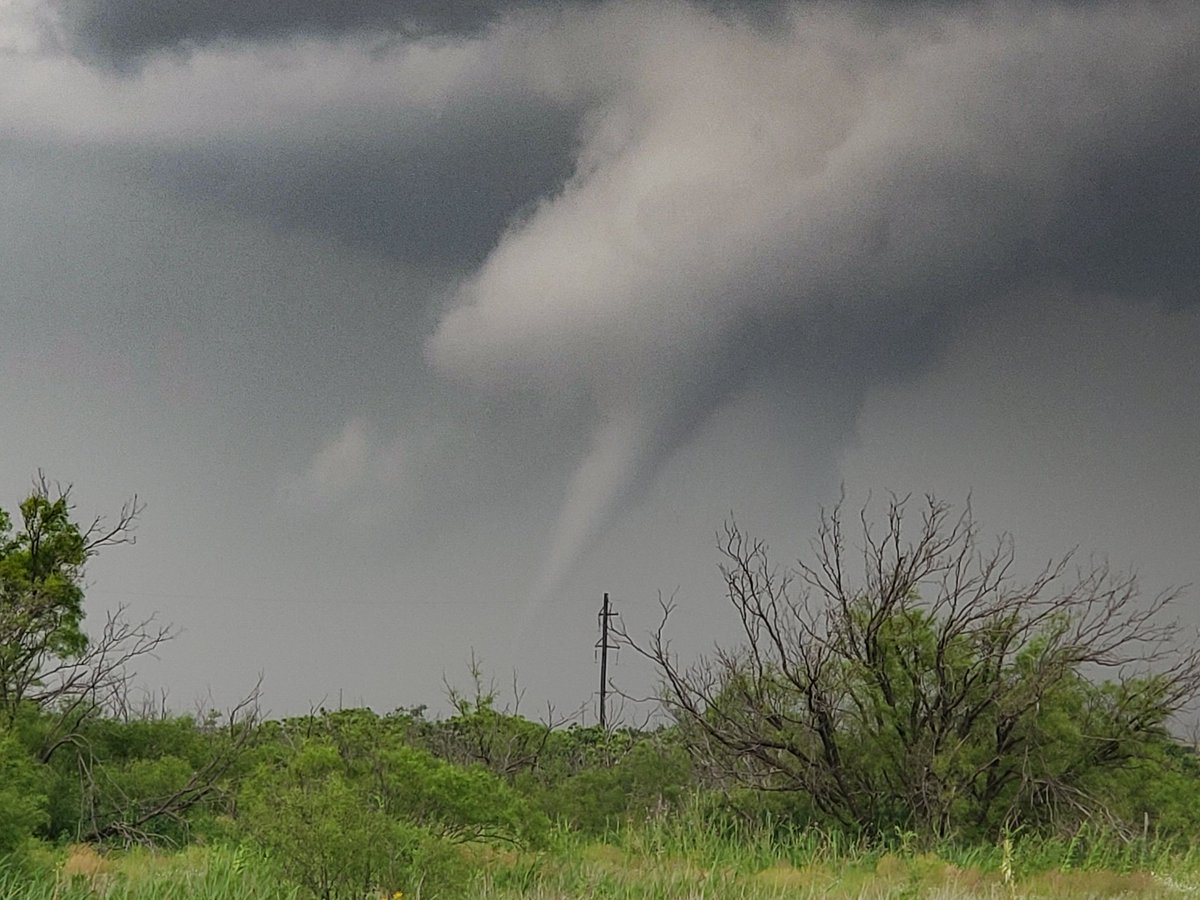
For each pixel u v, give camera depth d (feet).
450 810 106.93
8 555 160.86
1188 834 137.39
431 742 188.44
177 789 149.07
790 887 105.81
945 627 143.74
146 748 160.35
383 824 90.07
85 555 163.43
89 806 144.77
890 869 116.67
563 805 161.48
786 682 148.87
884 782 145.28
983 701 142.31
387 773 107.14
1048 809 138.92
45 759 151.43
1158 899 108.68
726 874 109.29
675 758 165.99
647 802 157.79
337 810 89.35
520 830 109.91
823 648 146.61
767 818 144.46
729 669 151.33
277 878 90.02
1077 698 144.56
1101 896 108.78
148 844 139.23
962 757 139.23
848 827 142.31
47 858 99.60
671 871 109.60
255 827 90.74
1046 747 141.18
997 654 143.95
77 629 160.25
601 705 206.69
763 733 148.25
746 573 150.00
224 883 89.61
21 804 97.19
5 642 155.43
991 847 129.08
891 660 144.97
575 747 196.34
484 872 102.78
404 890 88.74
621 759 171.83
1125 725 143.33
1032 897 104.99
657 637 152.87
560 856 115.75
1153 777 142.41
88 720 159.84
